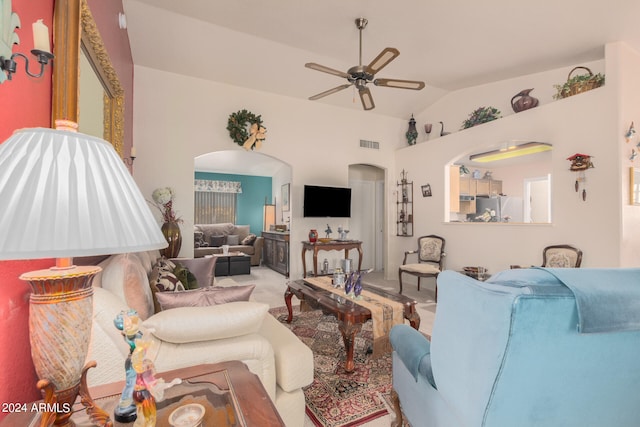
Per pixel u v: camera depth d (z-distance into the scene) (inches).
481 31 128.3
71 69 47.5
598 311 31.0
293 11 124.2
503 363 32.0
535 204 272.7
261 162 306.2
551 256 135.9
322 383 85.5
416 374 53.2
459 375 38.8
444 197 195.0
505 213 263.0
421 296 179.2
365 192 284.0
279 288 199.2
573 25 117.8
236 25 136.0
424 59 156.3
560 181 137.0
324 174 211.0
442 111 213.9
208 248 274.7
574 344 32.3
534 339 31.4
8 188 23.8
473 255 175.2
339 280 125.4
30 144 26.1
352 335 91.5
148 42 143.5
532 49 139.6
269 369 55.7
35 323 27.1
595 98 126.1
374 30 133.4
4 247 21.9
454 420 42.1
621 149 118.6
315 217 210.7
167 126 163.8
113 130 96.3
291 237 204.8
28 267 38.9
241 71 169.5
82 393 29.8
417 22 125.6
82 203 26.0
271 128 193.0
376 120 230.2
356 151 222.4
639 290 32.9
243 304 55.2
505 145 181.2
